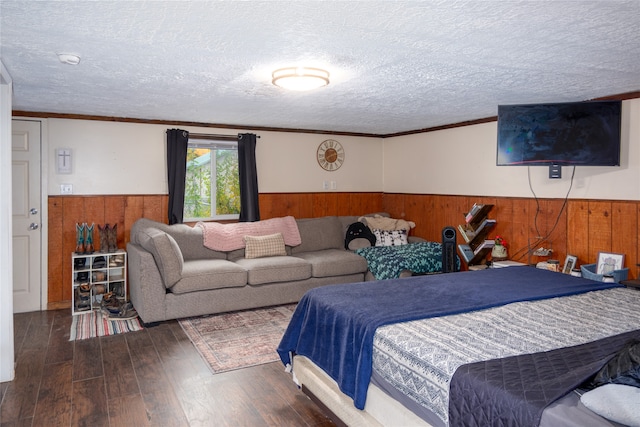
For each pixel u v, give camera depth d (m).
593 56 2.61
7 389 2.77
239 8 1.92
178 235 4.71
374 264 4.98
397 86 3.38
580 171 3.93
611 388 1.27
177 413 2.49
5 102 2.81
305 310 2.68
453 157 5.32
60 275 4.60
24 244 4.45
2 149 2.81
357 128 5.80
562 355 1.67
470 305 2.36
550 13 1.95
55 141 4.52
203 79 3.17
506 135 3.87
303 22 2.08
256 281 4.43
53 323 4.08
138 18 2.03
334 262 4.88
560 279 3.00
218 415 2.48
